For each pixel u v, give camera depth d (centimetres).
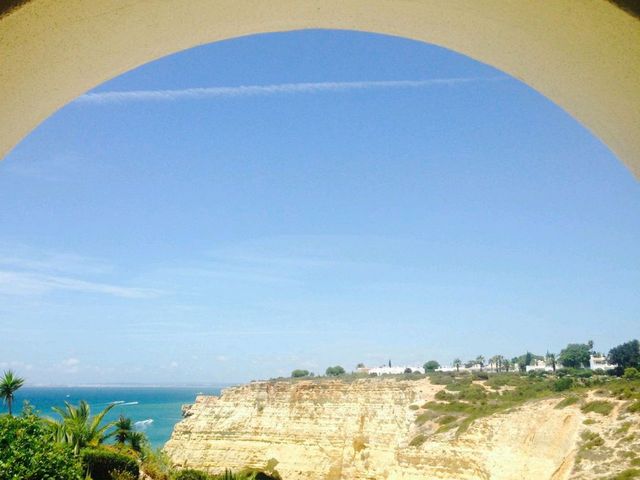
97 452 3184
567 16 207
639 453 3562
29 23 191
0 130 226
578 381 5672
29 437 1991
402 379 6981
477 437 4572
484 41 246
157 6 216
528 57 243
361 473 5569
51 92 230
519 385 6022
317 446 5941
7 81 207
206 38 250
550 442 4159
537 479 3994
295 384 6488
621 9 191
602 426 3997
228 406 6744
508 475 4184
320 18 249
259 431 6322
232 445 6300
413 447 4881
